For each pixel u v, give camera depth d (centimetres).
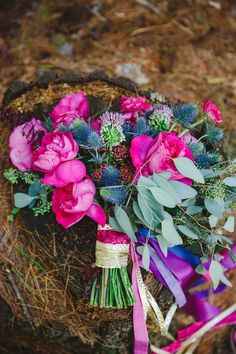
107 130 86
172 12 159
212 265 89
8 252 97
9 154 98
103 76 106
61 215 84
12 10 159
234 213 124
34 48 152
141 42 154
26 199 92
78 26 156
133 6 159
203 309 111
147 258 86
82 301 94
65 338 101
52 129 94
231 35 158
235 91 148
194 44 155
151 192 84
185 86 147
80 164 84
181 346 110
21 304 98
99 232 88
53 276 95
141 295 91
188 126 93
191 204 88
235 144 139
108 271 89
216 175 88
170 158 84
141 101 93
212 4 162
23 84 106
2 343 109
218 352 120
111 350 100
